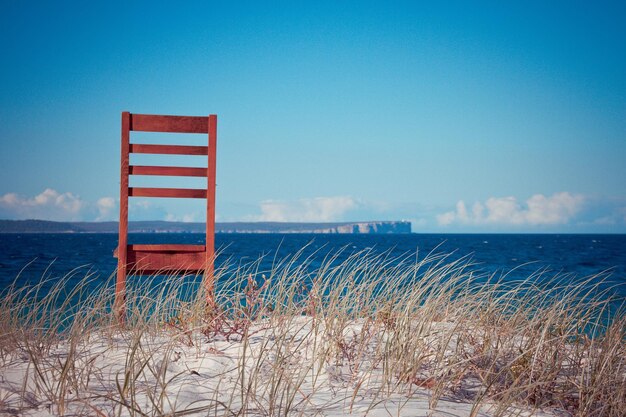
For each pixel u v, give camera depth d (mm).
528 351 3611
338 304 4461
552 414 3258
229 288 4926
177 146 6504
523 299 4695
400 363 3590
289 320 4312
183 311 4660
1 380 3338
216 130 6566
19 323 4395
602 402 3398
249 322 4496
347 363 3799
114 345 4156
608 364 3652
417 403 3133
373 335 4168
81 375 3367
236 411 2889
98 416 2807
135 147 6402
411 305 4121
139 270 6301
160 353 3918
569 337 4262
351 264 4914
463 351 3844
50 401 3016
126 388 3182
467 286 4730
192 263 6430
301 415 2826
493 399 3330
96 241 107062
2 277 19047
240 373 3523
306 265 4906
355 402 3123
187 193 6477
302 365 3674
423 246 67750
